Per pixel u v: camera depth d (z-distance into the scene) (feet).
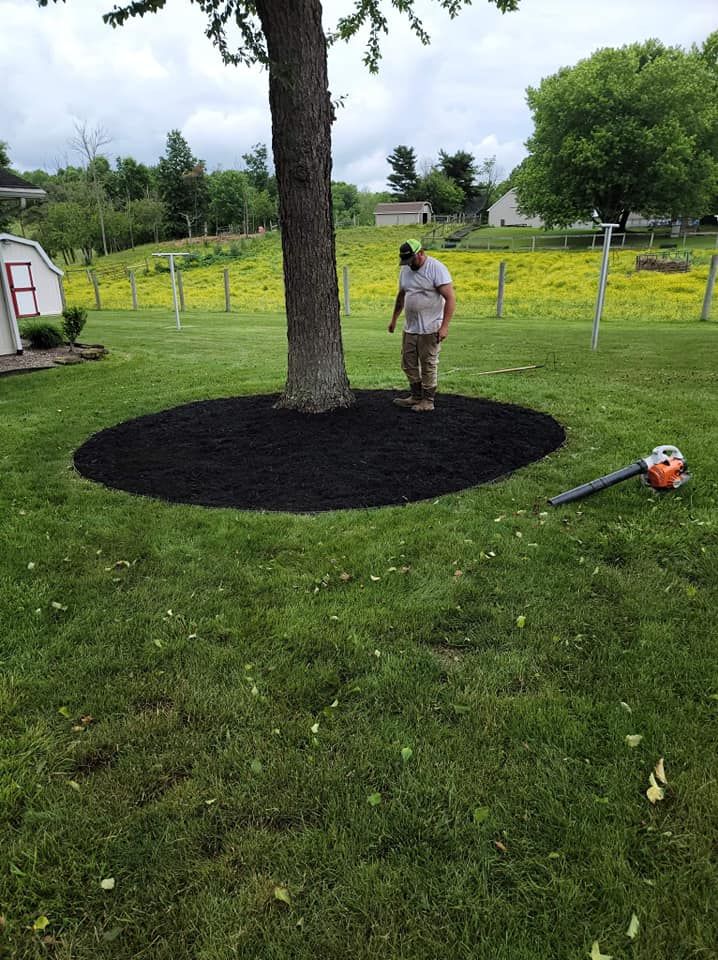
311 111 17.01
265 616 9.12
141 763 6.55
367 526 12.05
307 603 9.44
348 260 118.62
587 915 4.94
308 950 4.74
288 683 7.69
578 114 142.72
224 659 8.18
